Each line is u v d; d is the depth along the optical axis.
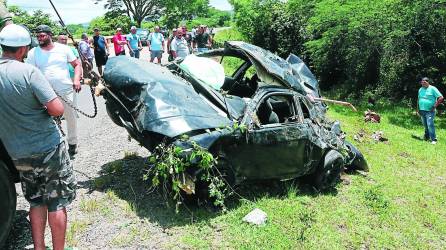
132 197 5.61
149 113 5.29
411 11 16.42
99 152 7.24
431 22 16.67
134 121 5.50
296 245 5.00
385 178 8.10
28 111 3.56
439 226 6.25
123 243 4.61
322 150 6.71
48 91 3.58
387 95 17.86
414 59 17.34
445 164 9.71
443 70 17.30
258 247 4.85
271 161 6.07
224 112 5.81
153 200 5.57
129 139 6.41
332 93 18.77
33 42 7.21
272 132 5.95
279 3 21.75
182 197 5.43
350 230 5.71
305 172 6.63
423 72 17.34
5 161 4.10
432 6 16.42
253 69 7.49
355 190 7.18
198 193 5.55
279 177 6.34
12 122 3.57
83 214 5.10
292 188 6.54
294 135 6.21
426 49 17.38
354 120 13.41
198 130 5.29
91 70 5.88
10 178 3.98
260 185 6.66
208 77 6.20
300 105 6.64
